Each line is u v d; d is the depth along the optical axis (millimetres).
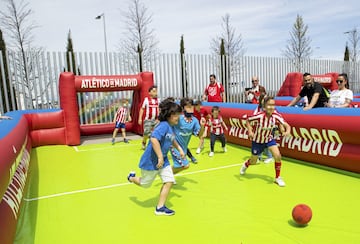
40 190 5031
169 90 13430
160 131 3656
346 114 5320
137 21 20844
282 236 3203
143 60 12820
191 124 5559
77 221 3789
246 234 3281
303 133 6148
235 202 4203
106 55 11930
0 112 10492
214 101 10430
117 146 9016
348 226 3391
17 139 4395
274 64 16516
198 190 4750
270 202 4164
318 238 3141
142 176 3969
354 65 20266
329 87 14703
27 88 11008
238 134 8141
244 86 15633
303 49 26344
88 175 5883
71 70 11438
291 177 5270
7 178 3111
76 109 9328
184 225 3551
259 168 5914
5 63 10945
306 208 3361
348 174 5297
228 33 25281
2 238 2691
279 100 11969
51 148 8727
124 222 3703
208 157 7047
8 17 16391
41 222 3787
